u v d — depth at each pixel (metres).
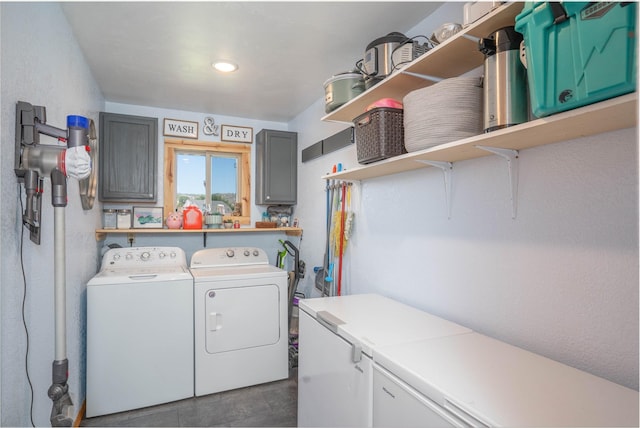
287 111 3.59
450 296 1.66
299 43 2.19
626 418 0.81
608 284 1.06
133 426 2.16
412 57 1.55
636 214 1.00
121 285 2.33
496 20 1.08
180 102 3.31
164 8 1.81
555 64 0.84
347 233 2.51
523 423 0.78
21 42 1.29
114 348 2.30
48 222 1.56
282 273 2.82
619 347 1.03
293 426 2.15
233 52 2.30
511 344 1.36
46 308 1.54
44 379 1.52
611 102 0.78
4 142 1.15
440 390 0.94
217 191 3.81
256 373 2.69
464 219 1.60
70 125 1.25
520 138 1.14
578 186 1.14
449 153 1.42
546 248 1.24
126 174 3.05
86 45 2.19
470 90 1.28
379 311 1.75
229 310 2.62
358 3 1.78
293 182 3.67
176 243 3.55
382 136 1.58
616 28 0.72
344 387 1.42
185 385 2.48
